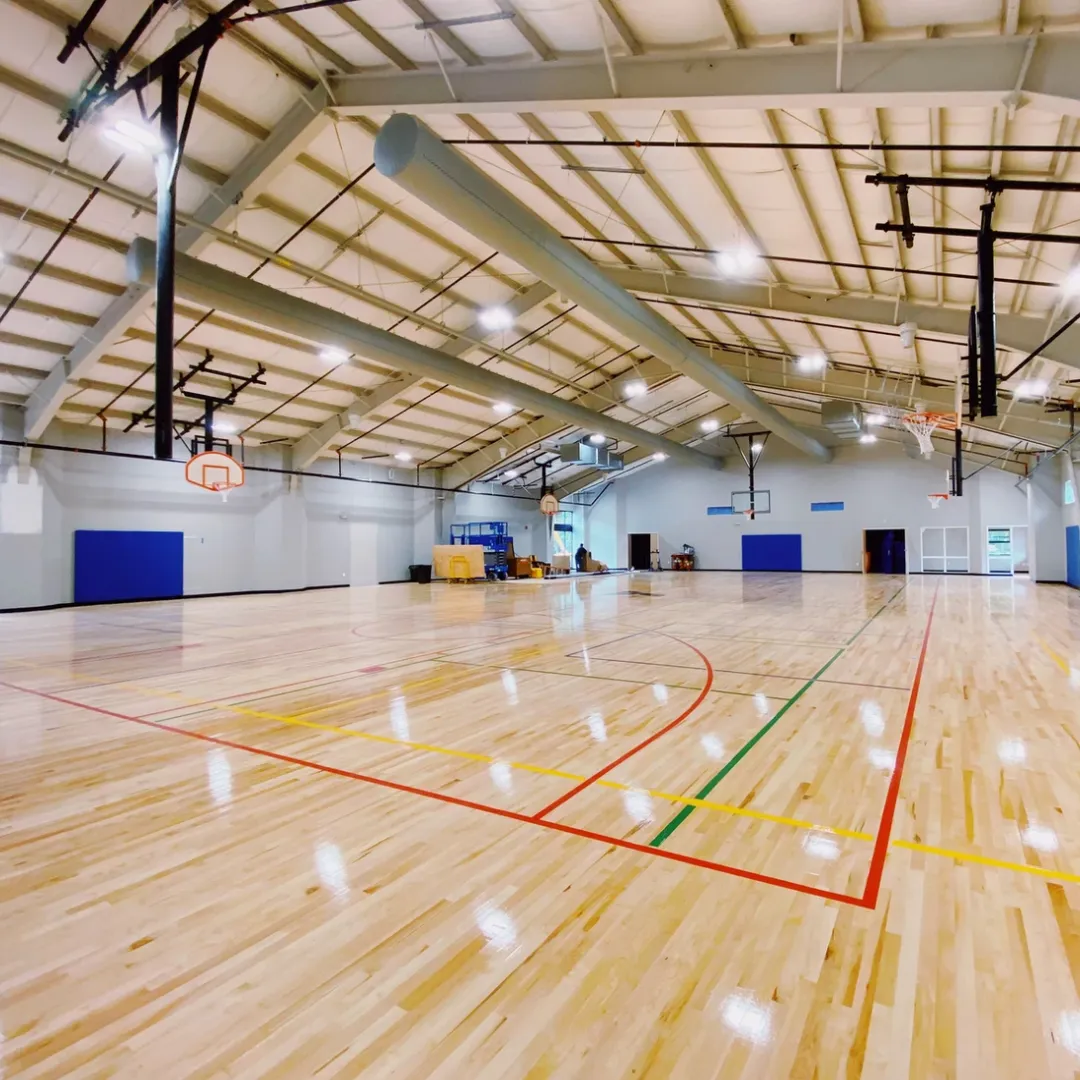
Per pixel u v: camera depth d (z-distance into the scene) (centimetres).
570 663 602
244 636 794
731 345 1131
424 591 1505
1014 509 1781
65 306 813
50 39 492
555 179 617
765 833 253
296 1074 140
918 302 662
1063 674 535
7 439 1043
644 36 393
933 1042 147
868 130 425
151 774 323
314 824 265
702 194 570
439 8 418
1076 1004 158
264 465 1459
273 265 808
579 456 1720
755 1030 151
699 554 2258
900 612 970
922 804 279
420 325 1006
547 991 165
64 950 185
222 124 593
